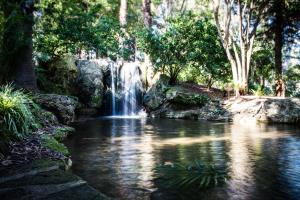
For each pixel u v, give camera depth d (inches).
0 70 395.5
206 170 229.0
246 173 224.7
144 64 796.0
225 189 191.8
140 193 185.0
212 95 724.7
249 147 320.5
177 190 189.6
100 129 452.4
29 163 203.5
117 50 763.4
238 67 711.1
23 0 334.3
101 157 268.7
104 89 717.9
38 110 357.1
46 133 314.5
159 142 344.8
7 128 250.4
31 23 434.3
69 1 587.5
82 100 671.1
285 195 183.3
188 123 550.0
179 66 746.8
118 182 203.6
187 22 724.7
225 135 403.5
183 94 669.3
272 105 589.6
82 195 161.2
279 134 417.4
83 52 875.4
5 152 216.8
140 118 651.5
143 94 759.1
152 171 227.3
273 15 770.2
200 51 721.0
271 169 235.6
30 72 437.7
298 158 271.0
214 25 775.7
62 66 647.8
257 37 858.8
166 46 724.7
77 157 267.7
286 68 1066.1
